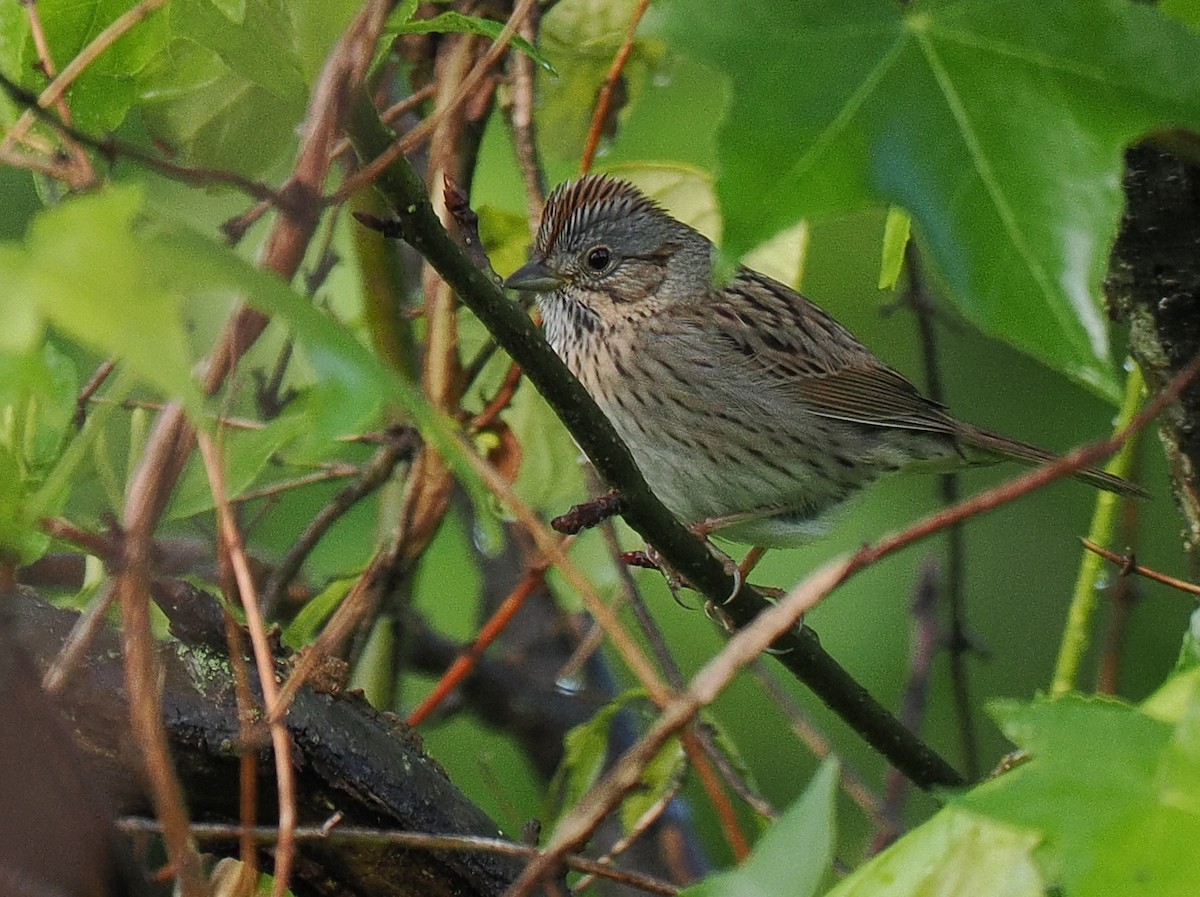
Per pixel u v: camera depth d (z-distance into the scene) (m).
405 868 4.25
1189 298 4.27
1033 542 4.45
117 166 4.32
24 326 2.52
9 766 3.43
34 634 4.22
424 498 4.33
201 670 4.23
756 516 4.40
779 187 3.51
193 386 2.59
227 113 4.28
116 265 2.57
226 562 4.16
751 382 4.40
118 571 3.50
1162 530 4.43
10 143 4.05
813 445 4.40
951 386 4.46
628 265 4.40
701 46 3.54
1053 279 3.44
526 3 4.24
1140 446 4.31
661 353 4.40
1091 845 3.06
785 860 3.17
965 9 3.62
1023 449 4.40
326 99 3.74
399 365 4.34
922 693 4.36
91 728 4.23
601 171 4.38
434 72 4.35
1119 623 4.31
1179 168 4.27
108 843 3.61
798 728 4.32
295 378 4.32
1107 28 3.58
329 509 4.33
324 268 4.33
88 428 3.39
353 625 4.32
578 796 4.32
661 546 4.27
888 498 4.44
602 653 4.42
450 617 4.42
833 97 3.55
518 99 4.33
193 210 4.33
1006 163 3.52
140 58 4.24
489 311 4.24
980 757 4.43
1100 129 3.53
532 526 3.80
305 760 4.24
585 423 4.25
